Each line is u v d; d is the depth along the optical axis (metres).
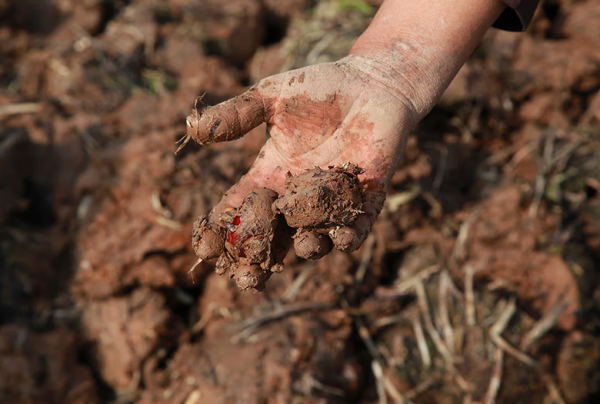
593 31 1.53
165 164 1.33
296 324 1.30
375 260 1.36
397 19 1.06
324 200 0.98
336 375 1.29
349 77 1.03
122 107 1.62
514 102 1.56
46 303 1.36
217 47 1.76
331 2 1.83
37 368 1.30
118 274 1.32
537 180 1.41
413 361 1.30
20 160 1.47
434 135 1.49
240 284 0.99
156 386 1.31
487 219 1.36
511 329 1.31
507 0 1.07
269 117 1.02
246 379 1.27
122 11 1.90
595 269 1.35
